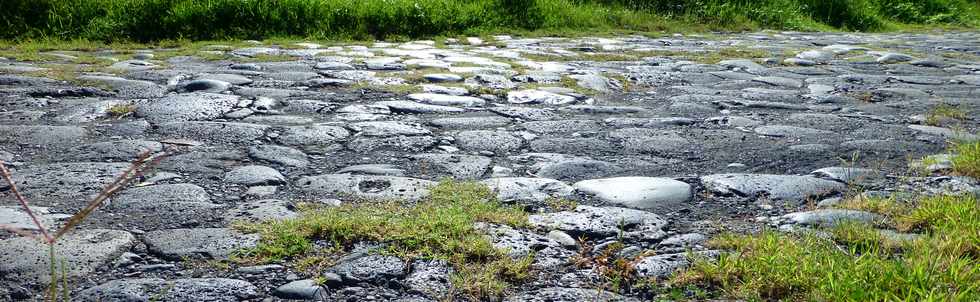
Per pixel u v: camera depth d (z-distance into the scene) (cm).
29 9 1052
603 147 450
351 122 504
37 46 920
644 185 367
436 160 413
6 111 520
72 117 504
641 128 503
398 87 635
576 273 266
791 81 727
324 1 1127
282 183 366
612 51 955
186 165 390
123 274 259
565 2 1343
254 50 891
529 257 272
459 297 247
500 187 359
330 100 578
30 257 266
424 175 385
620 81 704
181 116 511
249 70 719
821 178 384
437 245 281
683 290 251
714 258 271
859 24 1628
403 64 774
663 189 361
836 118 543
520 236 294
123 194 340
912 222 299
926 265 246
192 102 552
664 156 432
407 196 343
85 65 735
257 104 555
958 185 364
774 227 311
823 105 602
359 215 306
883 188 363
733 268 255
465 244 279
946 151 444
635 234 303
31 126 473
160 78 661
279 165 397
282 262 269
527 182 369
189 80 651
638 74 748
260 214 315
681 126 512
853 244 280
